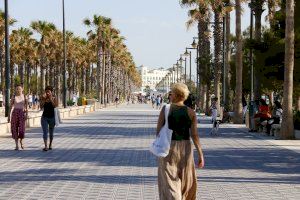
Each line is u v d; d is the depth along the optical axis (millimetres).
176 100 8047
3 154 17797
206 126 35000
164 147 7797
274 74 31984
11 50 91000
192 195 8016
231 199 10219
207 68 57062
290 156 17812
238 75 36812
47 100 19031
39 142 22312
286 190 11297
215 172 13992
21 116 19109
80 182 12133
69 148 19969
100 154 17984
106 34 93312
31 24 91438
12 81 94312
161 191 7836
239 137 25938
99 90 88375
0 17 78625
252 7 32531
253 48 31766
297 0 29203
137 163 15602
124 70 182875
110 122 39281
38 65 124500
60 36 101875
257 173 13852
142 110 71250
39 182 12109
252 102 29703
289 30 24094
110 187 11484
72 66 117125
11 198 10164
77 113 54750
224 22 45375
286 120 24484
